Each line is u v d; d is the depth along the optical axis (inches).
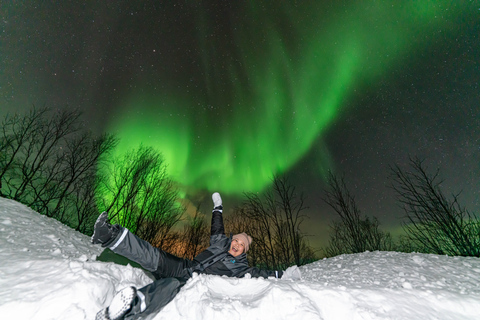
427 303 108.3
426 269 158.9
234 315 87.4
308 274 193.9
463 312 106.0
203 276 113.8
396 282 134.4
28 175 653.9
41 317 80.4
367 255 222.2
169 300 95.0
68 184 685.9
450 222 453.7
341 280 144.8
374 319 95.4
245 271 142.1
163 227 796.0
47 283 92.6
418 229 478.6
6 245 138.0
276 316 89.0
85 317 82.7
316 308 94.0
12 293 87.4
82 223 687.1
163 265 116.3
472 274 150.3
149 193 780.6
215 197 171.3
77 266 101.9
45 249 150.3
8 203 228.8
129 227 746.2
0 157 633.6
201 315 88.4
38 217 224.1
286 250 805.9
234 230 898.1
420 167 506.6
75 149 716.0
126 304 78.2
